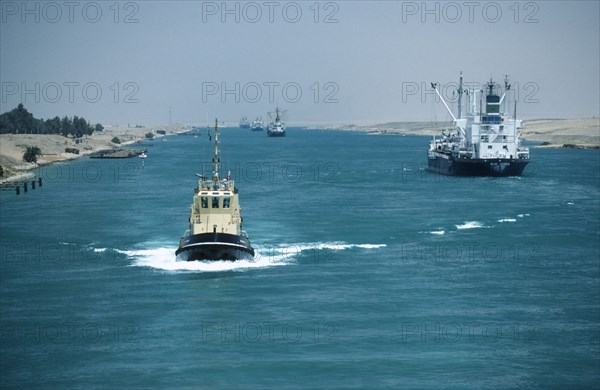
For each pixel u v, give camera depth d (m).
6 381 107.25
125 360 114.69
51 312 137.50
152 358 115.62
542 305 144.75
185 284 155.88
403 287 156.62
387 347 121.00
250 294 149.12
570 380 109.81
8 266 172.75
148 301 144.25
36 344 121.12
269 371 111.25
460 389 106.25
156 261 176.25
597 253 193.38
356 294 150.50
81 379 108.00
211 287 153.62
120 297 146.88
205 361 114.44
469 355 118.00
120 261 176.88
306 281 159.75
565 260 185.12
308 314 137.00
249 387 105.94
